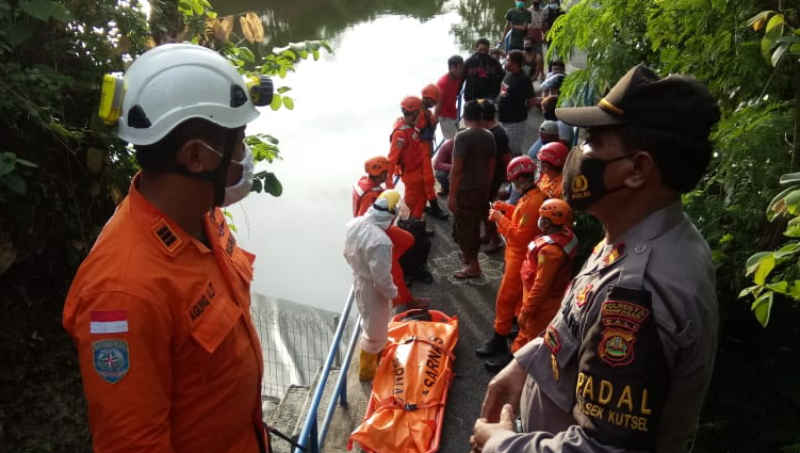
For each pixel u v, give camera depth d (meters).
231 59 4.11
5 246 3.13
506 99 7.52
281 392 8.97
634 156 1.36
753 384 3.31
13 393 3.19
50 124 3.05
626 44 4.17
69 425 3.30
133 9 3.77
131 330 1.40
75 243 3.53
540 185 4.64
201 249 1.61
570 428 1.36
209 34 4.09
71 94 3.51
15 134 3.18
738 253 3.03
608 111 1.39
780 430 3.07
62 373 3.39
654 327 1.26
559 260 4.00
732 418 3.19
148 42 3.92
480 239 6.08
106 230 1.52
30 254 3.28
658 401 1.25
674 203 1.40
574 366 1.50
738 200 3.00
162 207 1.54
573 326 1.49
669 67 3.48
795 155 2.78
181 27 4.01
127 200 1.55
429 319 5.25
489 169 5.69
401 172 6.70
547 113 6.52
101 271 1.43
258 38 4.14
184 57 1.53
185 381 1.58
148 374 1.43
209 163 1.54
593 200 1.44
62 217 3.44
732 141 2.92
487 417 1.85
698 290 1.29
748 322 3.59
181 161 1.50
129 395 1.40
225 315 1.63
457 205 5.83
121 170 3.78
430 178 6.76
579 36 4.21
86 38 3.49
